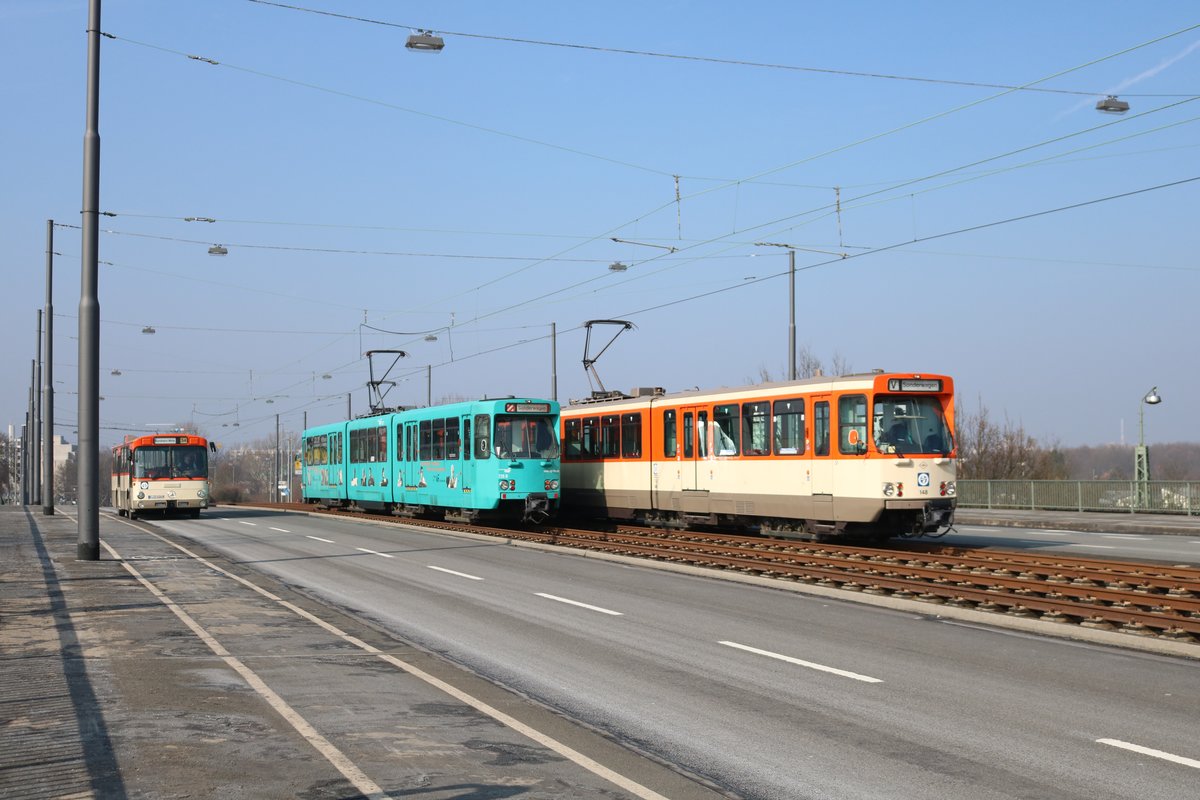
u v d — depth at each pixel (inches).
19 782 261.0
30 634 489.4
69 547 1006.4
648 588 681.6
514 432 1198.9
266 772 271.1
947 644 475.2
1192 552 951.6
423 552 959.0
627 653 455.8
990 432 2310.5
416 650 456.1
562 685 392.5
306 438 2006.6
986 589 652.7
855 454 900.6
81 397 850.1
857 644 475.5
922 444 898.7
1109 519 1393.9
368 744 300.7
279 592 658.2
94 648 452.4
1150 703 360.5
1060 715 343.9
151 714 332.5
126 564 835.4
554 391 1884.8
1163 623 510.6
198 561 868.6
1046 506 1642.5
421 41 730.2
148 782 261.6
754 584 701.9
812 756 299.0
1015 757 296.4
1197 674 408.5
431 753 293.0
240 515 1781.5
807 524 970.7
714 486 1067.9
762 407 1007.0
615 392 1290.6
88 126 823.7
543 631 514.0
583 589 677.3
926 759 295.0
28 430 2591.0
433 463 1341.0
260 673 401.1
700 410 1094.4
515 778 271.1
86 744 296.7
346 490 1710.1
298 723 323.9
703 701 366.6
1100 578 685.9
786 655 449.7
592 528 1262.3
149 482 1625.2
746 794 264.4
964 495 1792.6
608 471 1246.9
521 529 1282.0
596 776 275.4
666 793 262.8
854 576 698.2
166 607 583.2
